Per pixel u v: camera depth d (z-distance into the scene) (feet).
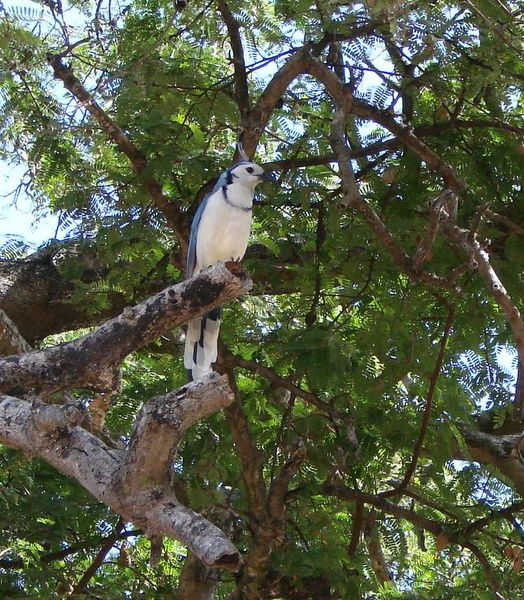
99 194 28.99
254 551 27.89
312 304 31.07
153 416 15.56
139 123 29.07
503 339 29.96
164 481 15.74
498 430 35.58
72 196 28.78
